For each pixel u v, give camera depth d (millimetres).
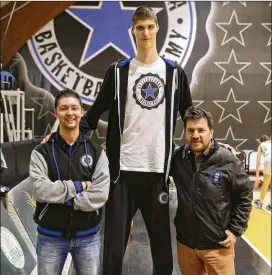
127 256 2871
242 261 2967
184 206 1650
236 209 1628
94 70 6148
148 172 1636
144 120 1636
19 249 2066
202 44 6160
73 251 1533
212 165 1600
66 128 1500
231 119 6254
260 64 6184
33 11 5977
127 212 1674
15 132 5270
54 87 6129
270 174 4707
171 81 1656
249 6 6098
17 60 6066
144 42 1597
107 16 6090
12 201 2293
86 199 1416
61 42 6086
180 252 1727
